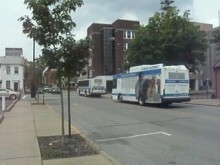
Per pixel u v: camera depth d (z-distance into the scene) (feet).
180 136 44.27
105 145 39.86
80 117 74.08
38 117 70.18
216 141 39.91
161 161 30.71
